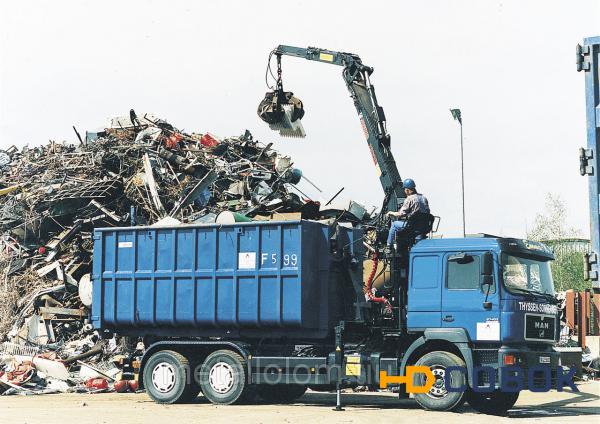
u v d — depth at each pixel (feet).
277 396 74.95
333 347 70.18
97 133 138.21
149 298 72.79
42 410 65.16
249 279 69.41
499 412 68.90
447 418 59.82
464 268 65.77
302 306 67.46
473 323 64.90
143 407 67.87
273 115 88.17
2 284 108.17
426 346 67.26
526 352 64.59
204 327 71.67
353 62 84.23
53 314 102.53
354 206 122.21
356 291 69.87
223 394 69.77
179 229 72.23
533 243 68.13
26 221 115.24
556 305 68.44
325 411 64.85
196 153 134.92
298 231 68.08
